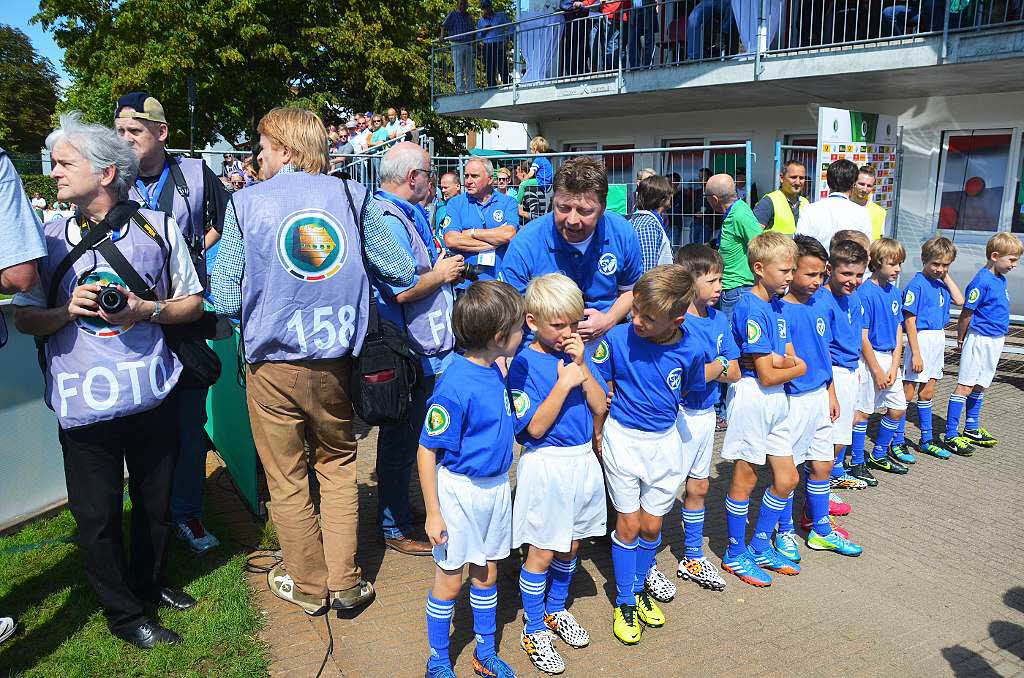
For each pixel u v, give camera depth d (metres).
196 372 3.00
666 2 10.06
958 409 5.45
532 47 12.20
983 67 7.99
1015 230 9.72
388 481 3.75
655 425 3.02
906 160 10.62
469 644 3.05
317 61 24.83
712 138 12.66
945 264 5.21
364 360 3.00
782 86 9.70
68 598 3.28
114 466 2.84
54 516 4.14
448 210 5.75
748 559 3.66
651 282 2.81
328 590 3.24
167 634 2.95
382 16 23.94
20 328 2.66
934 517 4.35
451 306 3.81
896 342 4.89
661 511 3.07
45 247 2.55
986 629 3.22
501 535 2.77
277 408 3.00
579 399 2.88
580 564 3.79
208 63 21.98
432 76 14.01
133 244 2.76
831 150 7.78
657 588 3.40
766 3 9.28
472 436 2.66
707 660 2.96
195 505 3.75
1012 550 3.93
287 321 2.86
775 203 6.22
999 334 5.36
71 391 2.68
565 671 2.88
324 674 2.82
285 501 3.10
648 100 11.38
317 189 2.91
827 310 3.81
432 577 3.56
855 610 3.35
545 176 8.70
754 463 3.52
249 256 2.80
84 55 26.33
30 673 2.77
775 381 3.38
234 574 3.46
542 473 2.86
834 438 4.47
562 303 2.69
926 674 2.90
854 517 4.34
